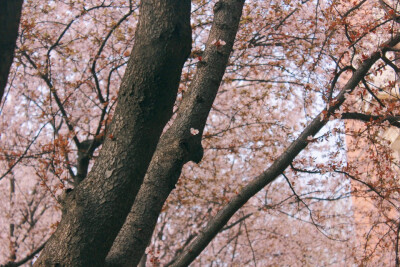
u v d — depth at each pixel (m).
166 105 3.05
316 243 11.31
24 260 6.96
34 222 11.68
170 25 3.02
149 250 6.04
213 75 3.86
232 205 4.62
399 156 9.38
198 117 3.76
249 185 4.68
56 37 8.43
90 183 2.99
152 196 3.55
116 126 3.06
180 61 3.05
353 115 5.39
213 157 10.14
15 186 12.29
